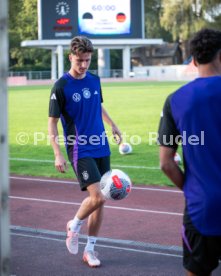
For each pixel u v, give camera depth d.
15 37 87.88
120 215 9.94
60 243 8.16
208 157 4.33
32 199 11.46
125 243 8.15
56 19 64.00
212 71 4.46
